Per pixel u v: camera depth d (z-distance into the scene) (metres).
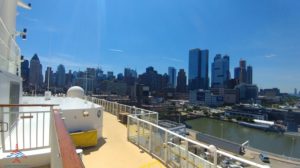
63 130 2.23
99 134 9.70
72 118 8.54
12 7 8.78
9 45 7.29
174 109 115.88
